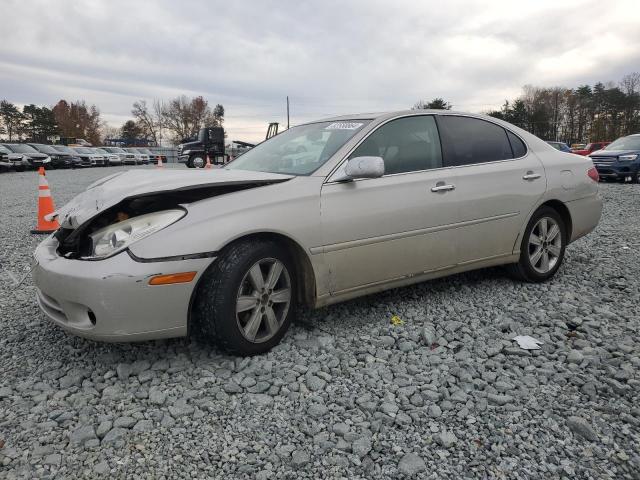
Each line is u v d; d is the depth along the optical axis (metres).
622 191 13.22
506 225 4.18
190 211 2.88
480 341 3.31
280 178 3.26
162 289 2.73
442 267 3.88
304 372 2.90
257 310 3.04
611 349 3.17
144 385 2.79
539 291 4.32
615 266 5.10
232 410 2.53
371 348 3.21
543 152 4.60
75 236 2.92
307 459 2.14
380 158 3.25
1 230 7.70
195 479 2.04
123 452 2.21
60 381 2.82
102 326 2.72
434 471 2.08
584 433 2.29
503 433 2.31
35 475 2.06
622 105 73.00
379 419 2.42
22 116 91.94
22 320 3.76
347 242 3.34
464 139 4.12
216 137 23.39
